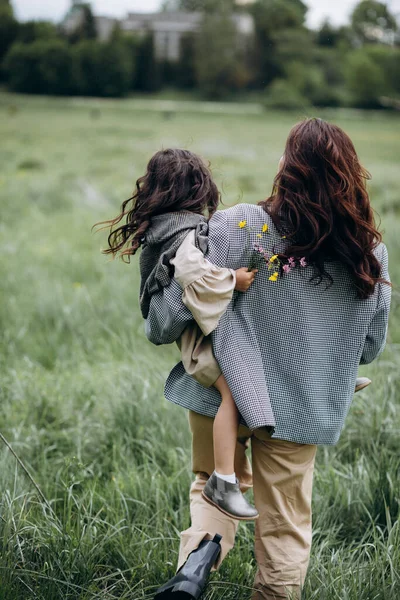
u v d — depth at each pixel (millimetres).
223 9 100812
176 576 2160
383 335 2408
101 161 23438
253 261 2264
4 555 2479
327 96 84000
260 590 2393
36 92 90625
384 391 4016
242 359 2250
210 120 62688
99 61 91500
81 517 2848
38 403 4223
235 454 2500
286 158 2307
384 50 85938
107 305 6250
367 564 2623
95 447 3736
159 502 3082
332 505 3139
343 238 2240
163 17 115812
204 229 2326
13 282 7086
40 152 26891
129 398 3969
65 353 5359
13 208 11539
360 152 31609
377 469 3346
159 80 100750
